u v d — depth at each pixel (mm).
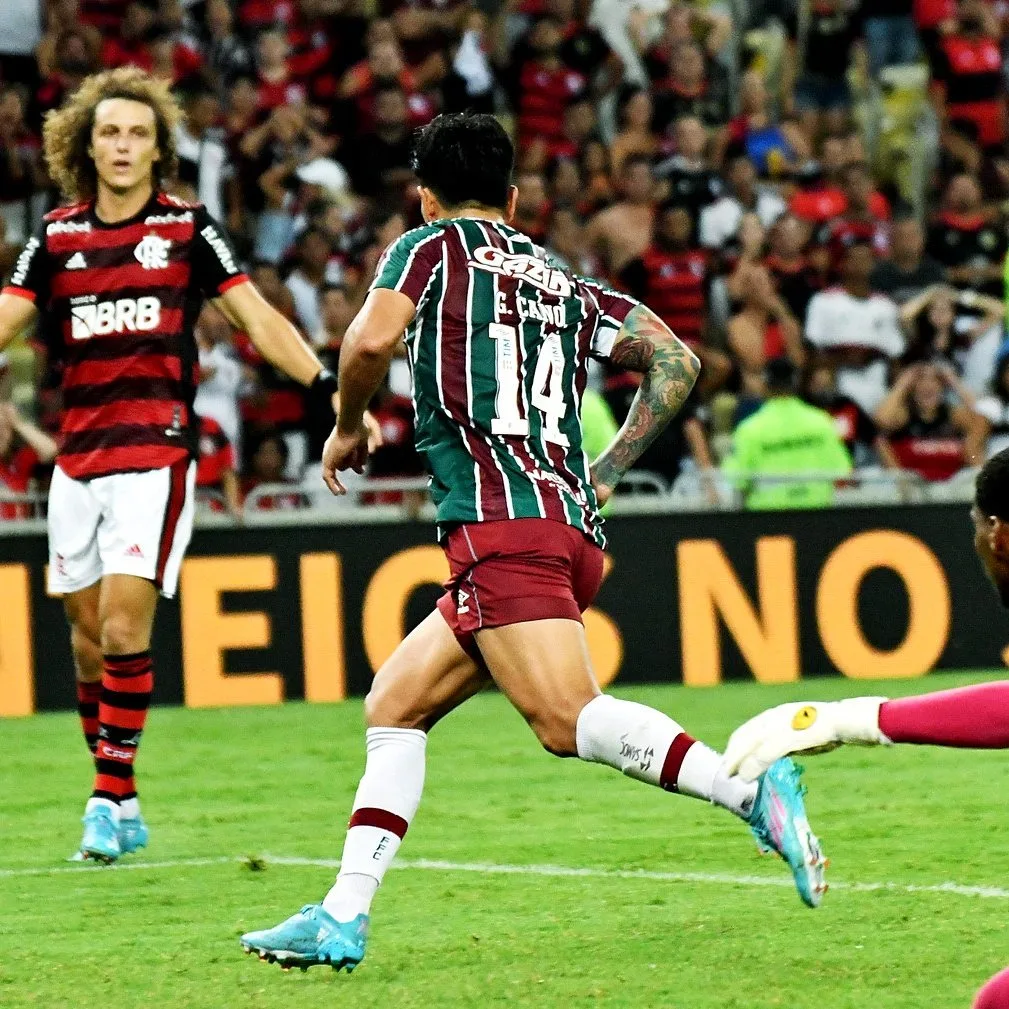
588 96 52750
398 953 15516
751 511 37000
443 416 14312
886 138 56438
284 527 35688
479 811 23438
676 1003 13383
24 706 34844
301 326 45219
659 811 23141
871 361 45281
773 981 14031
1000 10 56625
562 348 14781
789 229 47250
